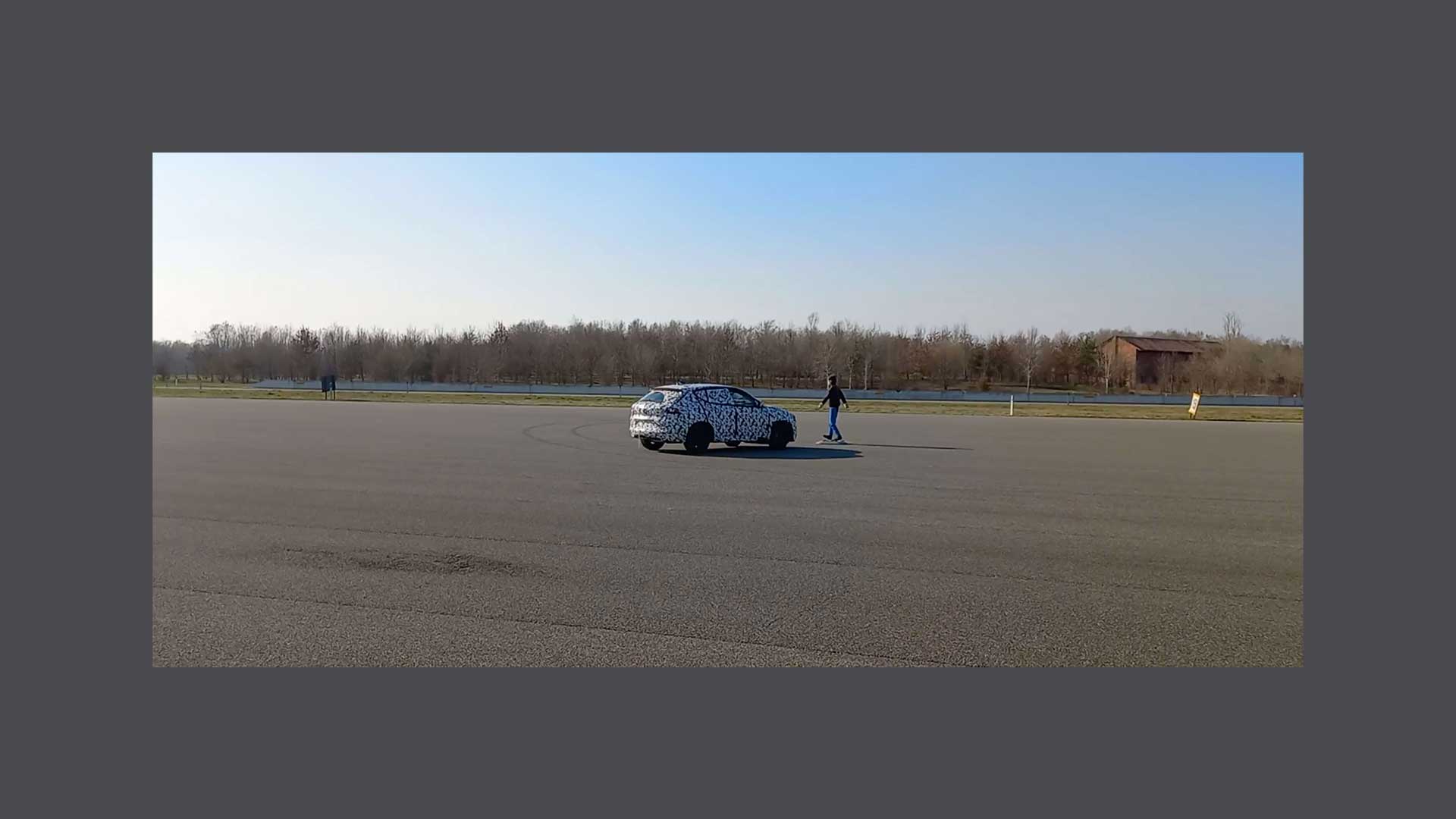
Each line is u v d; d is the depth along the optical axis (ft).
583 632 22.65
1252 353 254.27
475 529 35.73
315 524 36.63
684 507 41.39
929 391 219.82
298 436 83.05
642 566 29.37
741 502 42.91
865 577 28.17
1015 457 68.85
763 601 25.38
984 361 287.69
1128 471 59.31
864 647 21.71
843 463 62.28
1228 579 28.48
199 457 62.85
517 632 22.65
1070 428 111.14
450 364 261.85
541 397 189.16
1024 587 27.22
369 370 270.46
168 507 40.86
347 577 27.89
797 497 44.86
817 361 259.60
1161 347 303.68
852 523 37.40
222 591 26.27
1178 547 33.47
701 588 26.73
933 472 56.49
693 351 260.83
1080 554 31.99
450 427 97.50
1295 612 24.93
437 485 48.62
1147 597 26.32
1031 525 37.65
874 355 262.88
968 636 22.50
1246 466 63.87
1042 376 288.51
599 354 256.32
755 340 265.54
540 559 30.42
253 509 40.27
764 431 72.74
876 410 154.51
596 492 45.93
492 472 54.75
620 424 103.96
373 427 96.84
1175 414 152.97
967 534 35.40
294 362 278.05
